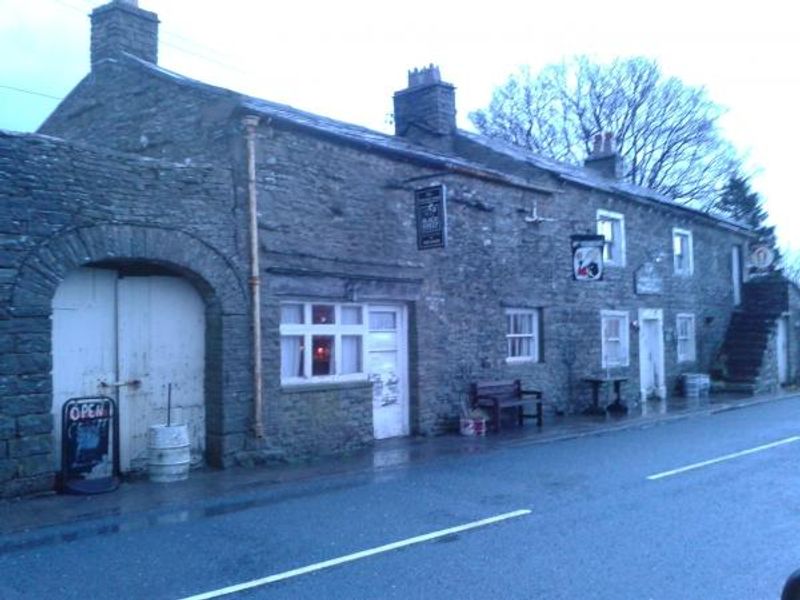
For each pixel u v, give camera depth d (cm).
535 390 1641
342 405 1229
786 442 1280
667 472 1021
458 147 1877
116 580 591
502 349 1580
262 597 550
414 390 1394
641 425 1591
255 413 1095
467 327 1498
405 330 1399
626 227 2031
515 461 1135
